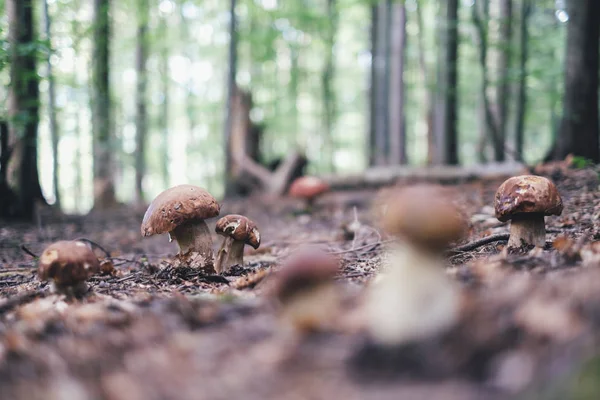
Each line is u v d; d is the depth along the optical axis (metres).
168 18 30.17
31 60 12.05
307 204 15.87
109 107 19.50
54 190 20.44
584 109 12.38
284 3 28.66
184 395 2.56
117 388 2.69
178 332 3.48
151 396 2.58
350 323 3.10
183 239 6.17
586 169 11.40
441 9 19.55
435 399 2.29
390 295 2.72
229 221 6.45
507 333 2.73
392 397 2.35
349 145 36.44
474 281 4.00
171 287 5.71
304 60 34.03
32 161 14.10
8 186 13.68
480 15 16.92
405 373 2.56
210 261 6.21
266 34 26.50
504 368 2.44
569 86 12.49
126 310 4.29
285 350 2.91
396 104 24.34
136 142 26.30
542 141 34.50
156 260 8.42
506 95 20.56
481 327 2.79
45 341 3.68
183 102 36.75
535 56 21.88
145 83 27.70
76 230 12.97
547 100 25.80
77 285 4.87
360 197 15.95
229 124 22.05
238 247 6.58
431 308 2.66
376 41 25.16
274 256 8.23
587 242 5.48
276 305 3.77
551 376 2.30
